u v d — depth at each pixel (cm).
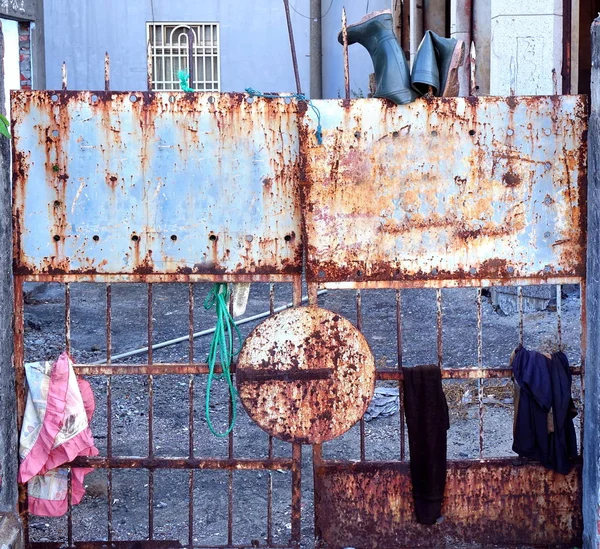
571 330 807
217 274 405
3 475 385
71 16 1620
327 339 400
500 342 799
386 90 391
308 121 395
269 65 1670
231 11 1650
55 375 400
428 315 935
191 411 407
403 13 1517
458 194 400
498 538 413
